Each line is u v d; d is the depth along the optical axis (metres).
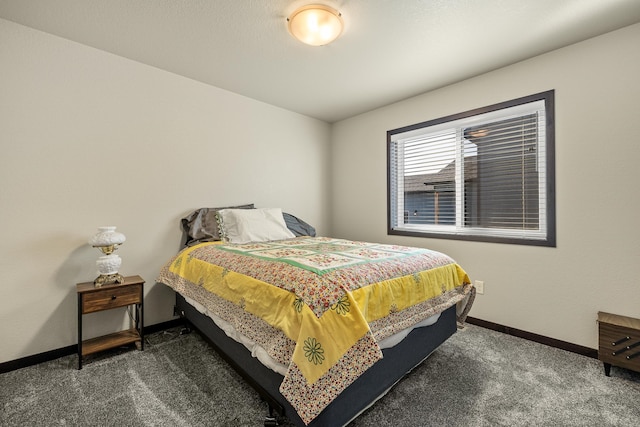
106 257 1.98
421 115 2.94
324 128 3.82
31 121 1.89
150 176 2.40
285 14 1.75
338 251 1.94
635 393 1.57
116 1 1.63
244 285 1.51
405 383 1.66
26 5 1.66
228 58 2.26
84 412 1.43
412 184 3.15
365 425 1.33
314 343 1.12
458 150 2.76
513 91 2.33
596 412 1.42
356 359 1.17
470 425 1.33
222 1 1.63
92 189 2.12
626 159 1.86
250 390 1.60
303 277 1.31
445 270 1.90
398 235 3.16
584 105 2.00
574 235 2.05
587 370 1.80
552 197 2.14
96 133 2.14
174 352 2.04
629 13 1.72
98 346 1.94
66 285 2.01
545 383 1.66
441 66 2.38
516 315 2.32
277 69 2.44
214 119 2.78
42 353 1.92
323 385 1.09
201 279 1.92
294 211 3.49
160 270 2.43
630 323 1.73
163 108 2.46
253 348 1.38
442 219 2.90
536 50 2.13
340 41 2.02
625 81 1.86
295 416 1.17
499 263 2.41
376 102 3.17
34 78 1.89
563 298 2.10
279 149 3.33
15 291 1.84
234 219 2.62
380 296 1.40
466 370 1.80
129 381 1.69
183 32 1.93
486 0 1.62
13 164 1.83
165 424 1.34
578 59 2.03
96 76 2.13
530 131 2.33
